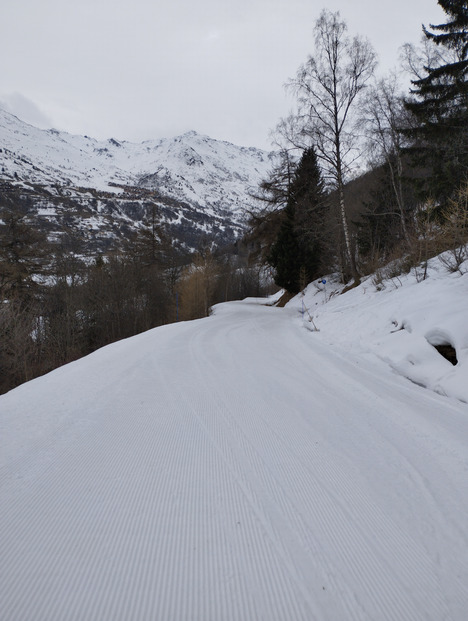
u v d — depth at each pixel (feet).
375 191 72.69
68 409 12.60
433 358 17.11
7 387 59.31
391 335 21.77
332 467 8.94
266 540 6.28
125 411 12.62
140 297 100.83
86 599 5.04
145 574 5.50
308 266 92.17
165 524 6.64
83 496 7.47
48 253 88.17
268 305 105.60
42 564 5.64
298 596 5.17
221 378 17.48
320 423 11.82
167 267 126.21
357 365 20.10
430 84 47.06
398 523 6.82
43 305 82.43
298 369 19.54
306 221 77.15
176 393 14.90
